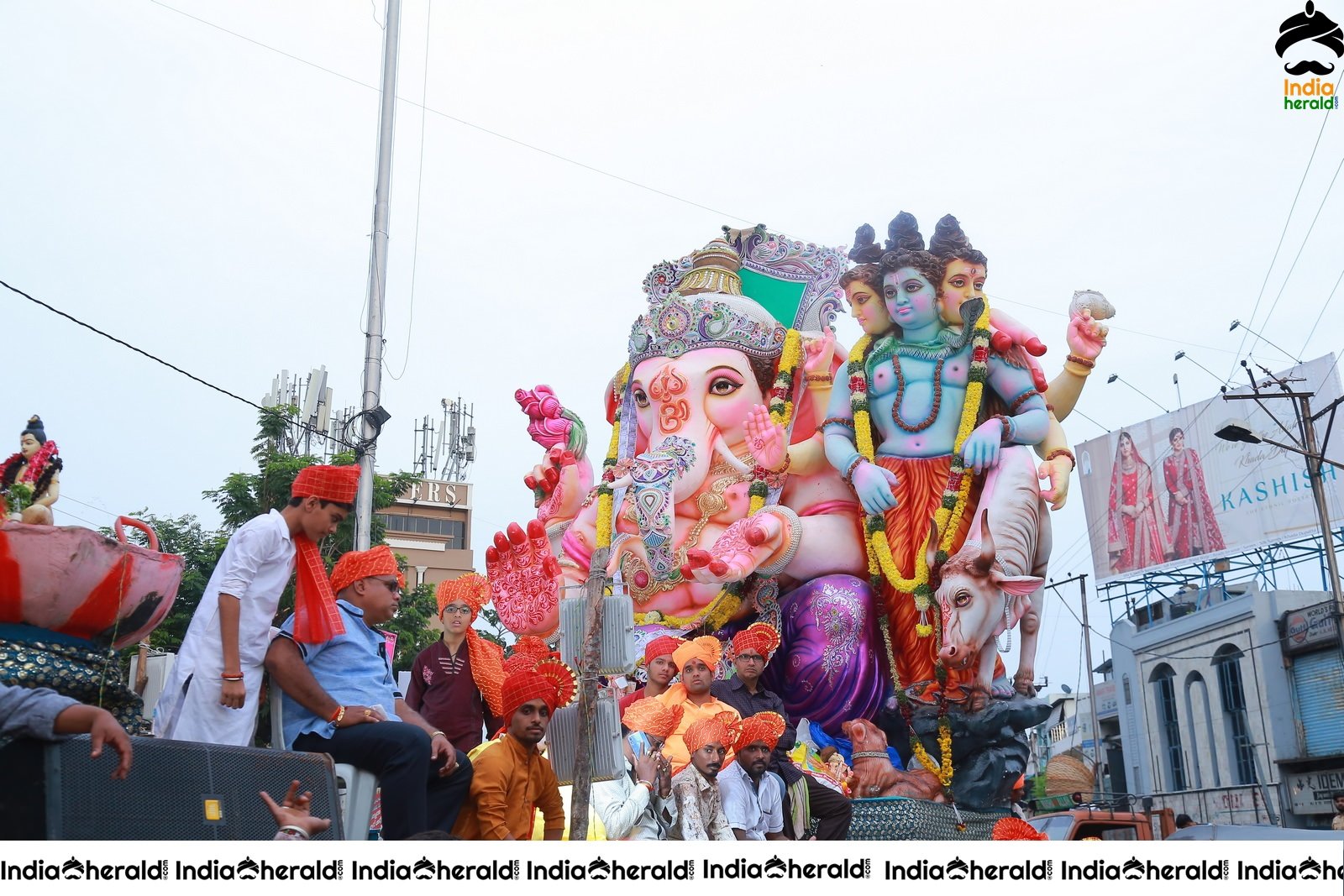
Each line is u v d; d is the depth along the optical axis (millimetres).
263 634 5918
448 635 7906
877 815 11688
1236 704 29219
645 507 14758
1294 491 29734
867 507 13750
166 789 4793
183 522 20516
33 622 5211
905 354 14297
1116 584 34031
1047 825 13547
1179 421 32938
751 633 9367
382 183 15859
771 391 15781
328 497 6156
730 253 16641
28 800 4434
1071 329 14531
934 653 13406
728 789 8180
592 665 6648
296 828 4844
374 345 15250
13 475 7492
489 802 6426
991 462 13375
